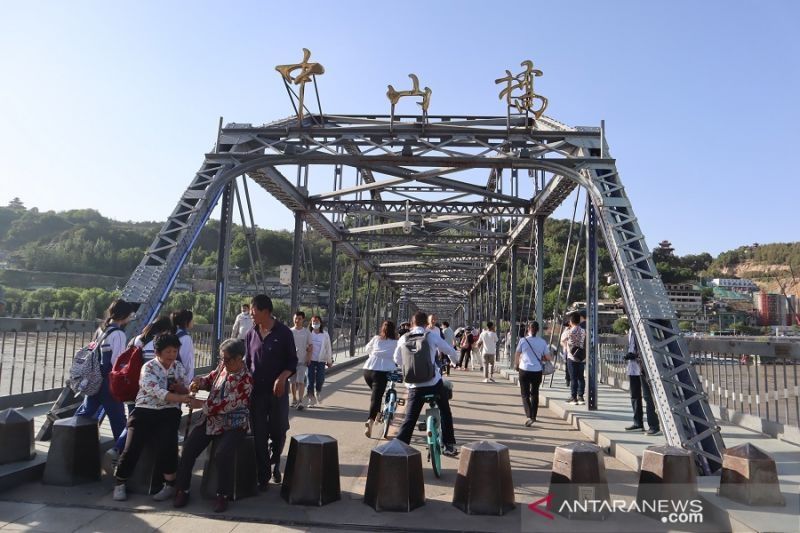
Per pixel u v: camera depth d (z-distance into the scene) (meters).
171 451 5.46
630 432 8.68
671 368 7.80
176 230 10.38
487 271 33.88
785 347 8.03
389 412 8.60
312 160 11.37
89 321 10.05
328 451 5.45
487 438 8.93
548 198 16.00
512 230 22.86
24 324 8.62
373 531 4.75
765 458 5.06
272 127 11.95
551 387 15.48
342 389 15.12
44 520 4.78
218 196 11.31
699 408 7.36
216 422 5.34
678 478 5.11
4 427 5.79
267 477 5.77
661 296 8.48
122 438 6.19
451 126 11.68
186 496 5.27
